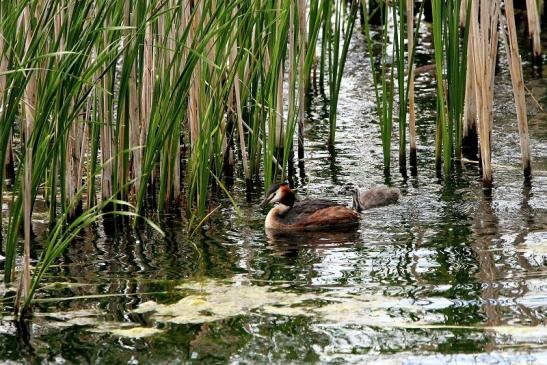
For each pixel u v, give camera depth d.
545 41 26.19
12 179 16.42
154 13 11.50
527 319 9.98
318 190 15.80
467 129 17.48
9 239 11.31
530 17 23.64
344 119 20.16
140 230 13.91
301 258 12.48
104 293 11.25
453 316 10.15
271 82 14.71
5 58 12.34
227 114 16.23
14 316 10.55
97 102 14.04
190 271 12.02
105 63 13.48
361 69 24.14
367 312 10.37
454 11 15.16
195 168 14.30
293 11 15.56
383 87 16.08
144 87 14.25
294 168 17.05
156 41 13.77
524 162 15.72
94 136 13.63
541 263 11.73
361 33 27.75
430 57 24.91
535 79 22.50
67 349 9.68
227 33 13.48
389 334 9.74
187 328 10.10
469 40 16.83
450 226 13.57
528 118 19.48
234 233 13.77
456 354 9.17
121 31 13.23
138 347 9.66
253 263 12.32
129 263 12.40
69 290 11.39
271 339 9.74
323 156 17.67
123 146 14.12
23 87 10.67
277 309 10.56
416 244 12.84
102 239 13.48
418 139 18.58
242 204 15.22
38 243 13.25
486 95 14.85
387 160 16.53
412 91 16.28
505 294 10.72
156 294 11.16
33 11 11.99
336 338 9.70
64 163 13.40
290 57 15.33
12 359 9.47
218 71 13.83
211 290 11.27
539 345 9.30
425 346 9.40
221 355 9.41
